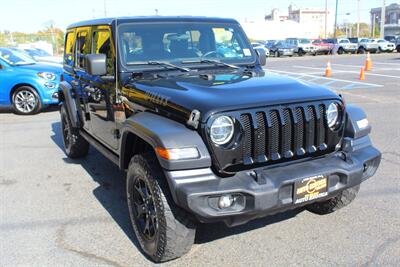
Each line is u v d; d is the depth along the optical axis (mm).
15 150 6973
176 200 2961
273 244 3666
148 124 3234
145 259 3496
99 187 5160
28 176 5629
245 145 3092
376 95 11789
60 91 6246
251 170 3125
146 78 3959
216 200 2965
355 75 17703
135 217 3623
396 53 38844
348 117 3633
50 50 28297
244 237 3801
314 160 3391
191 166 2969
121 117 4121
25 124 9102
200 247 3648
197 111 3027
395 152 6203
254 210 2979
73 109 5750
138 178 3459
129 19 4305
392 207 4312
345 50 38938
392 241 3646
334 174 3271
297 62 27844
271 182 3031
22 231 4031
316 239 3723
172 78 3871
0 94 10156
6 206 4629
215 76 3902
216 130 2984
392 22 99812
